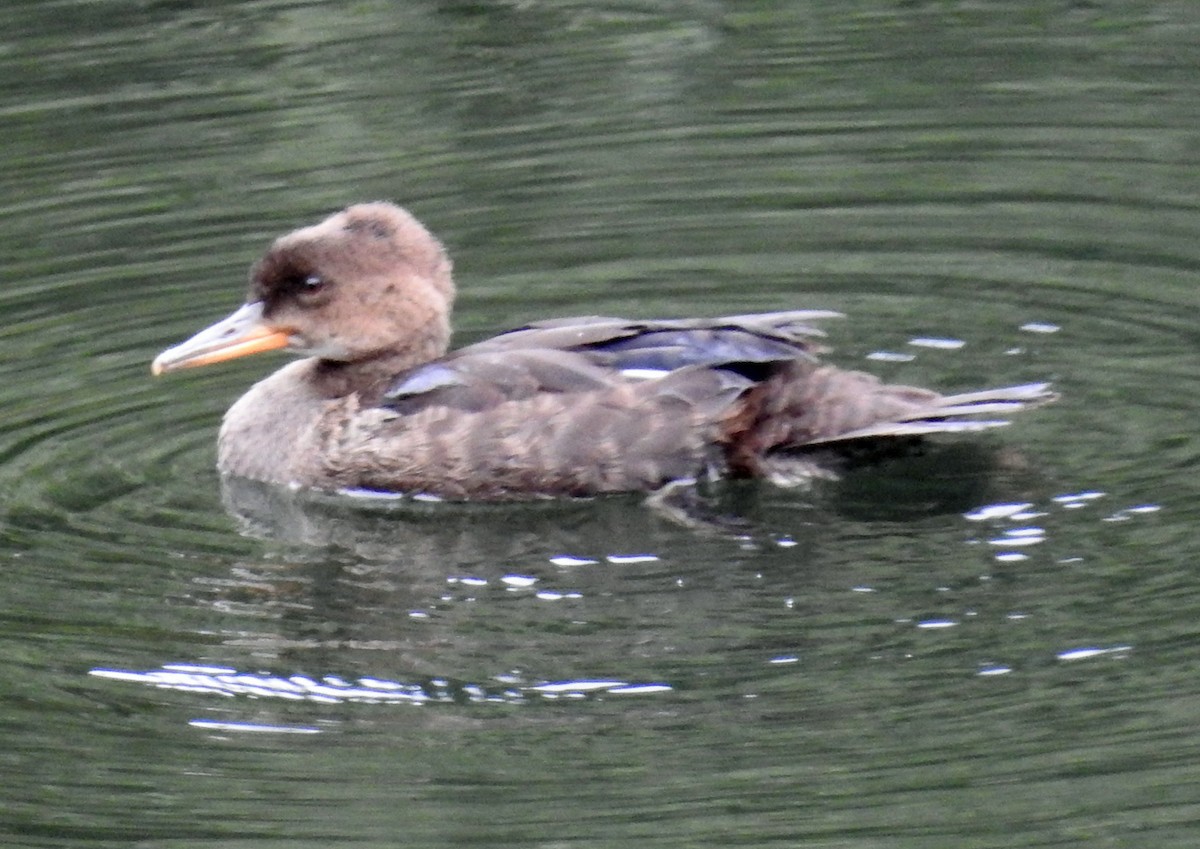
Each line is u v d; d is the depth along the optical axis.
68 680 10.88
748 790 9.73
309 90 19.64
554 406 13.06
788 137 18.61
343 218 13.97
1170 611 10.95
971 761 9.84
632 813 9.66
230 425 13.80
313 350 13.88
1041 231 16.75
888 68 19.84
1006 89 19.30
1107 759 9.81
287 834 9.61
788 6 21.44
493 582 11.87
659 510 12.84
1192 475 12.59
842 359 14.80
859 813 9.58
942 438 13.46
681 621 11.23
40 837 9.64
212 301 16.02
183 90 19.67
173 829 9.64
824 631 11.04
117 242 17.02
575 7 21.44
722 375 13.08
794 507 12.71
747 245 16.78
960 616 11.09
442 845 9.45
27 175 18.17
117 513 12.98
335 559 12.29
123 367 15.12
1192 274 15.86
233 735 10.36
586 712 10.42
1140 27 20.47
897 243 16.72
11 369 15.12
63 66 20.16
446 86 19.70
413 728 10.38
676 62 20.17
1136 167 17.73
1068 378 14.27
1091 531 11.97
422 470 13.17
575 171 18.09
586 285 16.19
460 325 15.57
